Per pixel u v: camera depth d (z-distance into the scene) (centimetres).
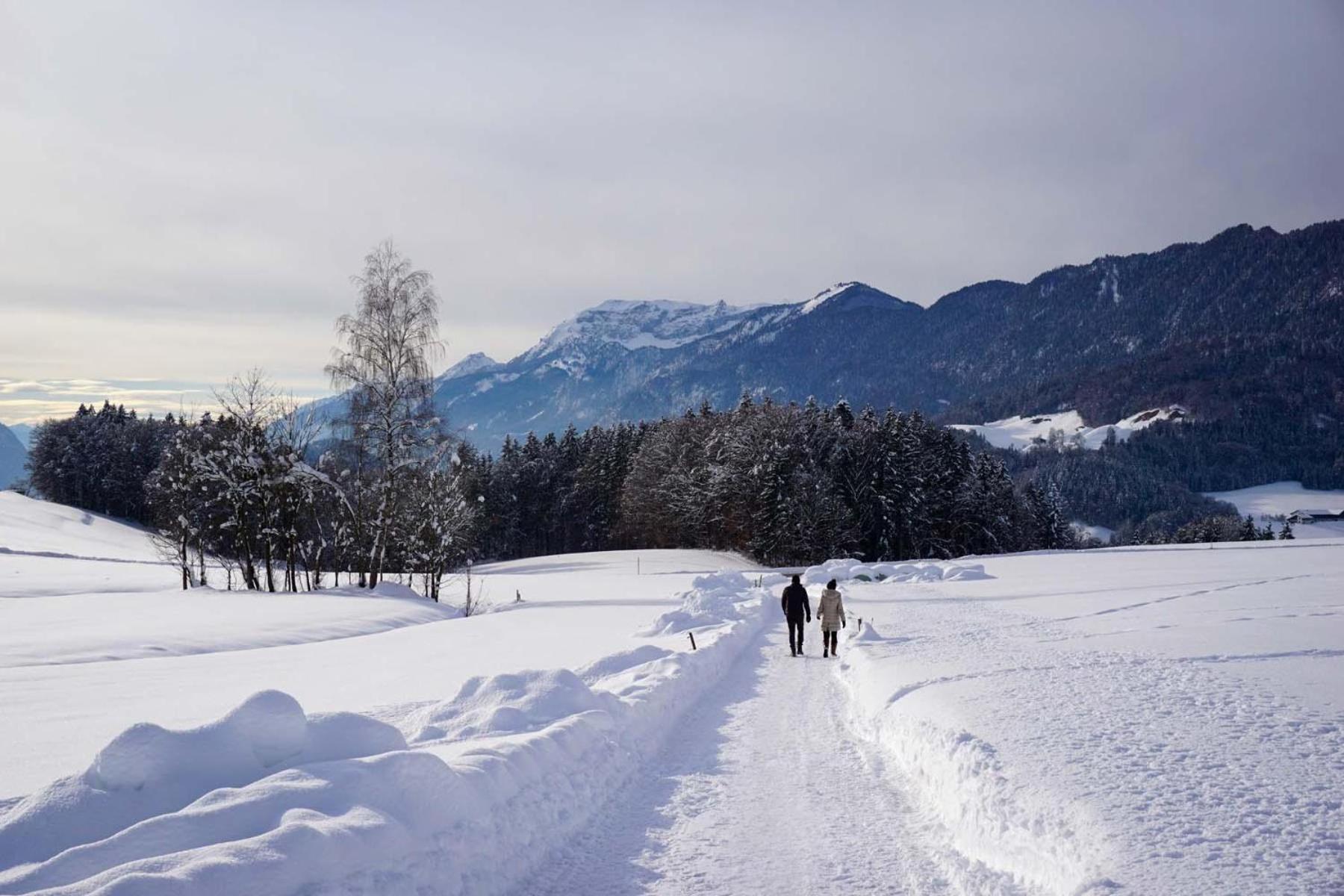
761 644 2089
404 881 484
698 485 8000
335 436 3622
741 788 817
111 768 515
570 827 677
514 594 3981
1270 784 601
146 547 7400
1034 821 585
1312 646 1189
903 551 7688
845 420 8688
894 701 1057
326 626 2480
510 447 10450
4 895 390
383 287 3547
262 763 585
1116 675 1059
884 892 559
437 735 877
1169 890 454
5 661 1747
